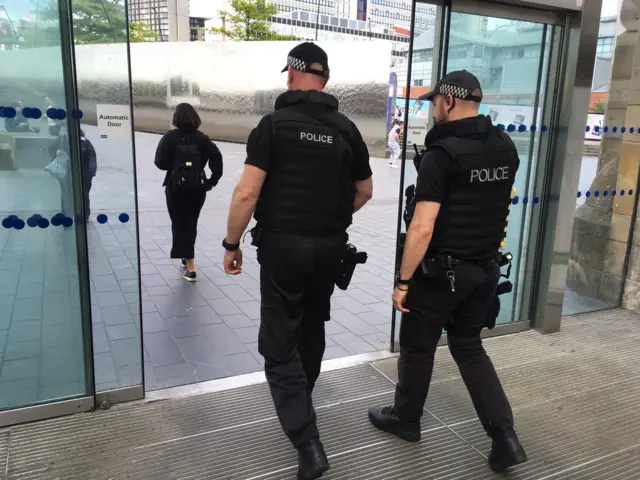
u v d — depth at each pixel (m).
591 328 4.38
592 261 4.75
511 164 2.41
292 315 2.36
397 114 14.89
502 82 3.75
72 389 2.88
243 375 3.36
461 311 2.51
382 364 3.58
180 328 4.07
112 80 2.62
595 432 2.87
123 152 2.72
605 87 4.36
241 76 20.08
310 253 2.27
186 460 2.51
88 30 2.52
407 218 2.49
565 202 3.96
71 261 2.74
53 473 2.40
